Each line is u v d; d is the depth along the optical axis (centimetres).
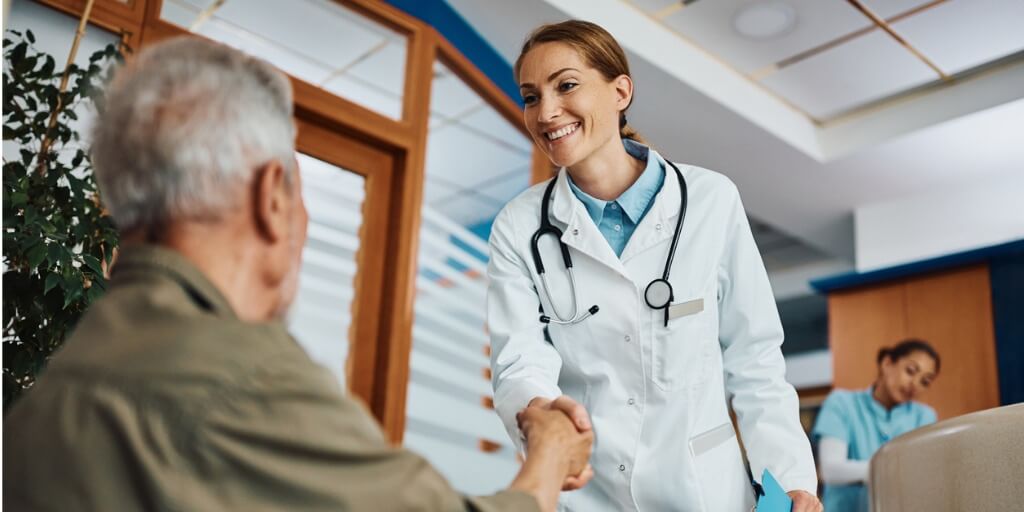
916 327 506
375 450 61
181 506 54
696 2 397
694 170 142
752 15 404
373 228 329
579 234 135
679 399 129
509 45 405
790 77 455
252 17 329
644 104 446
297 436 58
